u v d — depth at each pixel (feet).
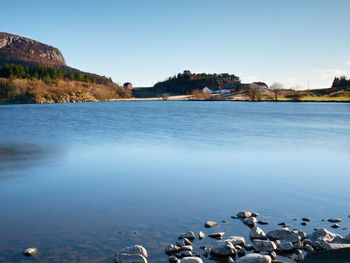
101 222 42.73
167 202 51.06
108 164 80.28
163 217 44.52
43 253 34.19
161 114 295.28
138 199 52.54
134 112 326.03
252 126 187.42
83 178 65.98
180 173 71.05
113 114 295.28
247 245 34.81
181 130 162.81
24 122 209.67
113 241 36.99
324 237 35.88
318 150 104.42
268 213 46.32
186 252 33.17
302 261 30.83
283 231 37.42
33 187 59.11
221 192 56.85
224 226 41.09
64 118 244.42
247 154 95.76
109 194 55.16
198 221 43.01
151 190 57.77
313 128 178.40
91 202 50.88
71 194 55.06
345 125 197.36
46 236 38.42
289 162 84.33
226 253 32.99
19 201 51.16
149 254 33.58
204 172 72.18
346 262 29.94
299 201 52.08
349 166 79.51
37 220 43.37
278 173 71.61
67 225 41.70
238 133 151.74
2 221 43.01
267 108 415.03
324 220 43.52
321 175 69.97
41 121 217.77
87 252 34.35
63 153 95.86
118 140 125.59
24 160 84.79
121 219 43.75
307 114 300.40
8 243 36.60
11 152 97.35
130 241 36.94
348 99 634.02
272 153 97.86
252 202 51.39
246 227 40.73
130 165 79.15
